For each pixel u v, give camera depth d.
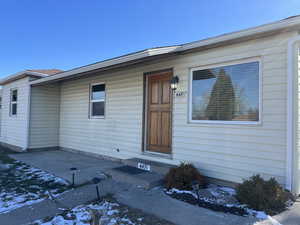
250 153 3.57
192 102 4.39
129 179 4.11
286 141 3.22
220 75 4.01
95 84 6.95
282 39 3.30
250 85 3.64
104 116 6.59
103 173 4.77
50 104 8.41
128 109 5.84
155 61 4.99
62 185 4.04
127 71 5.90
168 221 2.58
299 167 3.23
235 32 3.55
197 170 4.02
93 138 6.95
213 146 4.02
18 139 8.52
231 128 3.80
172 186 3.71
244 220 2.56
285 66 3.27
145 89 5.46
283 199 2.87
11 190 3.78
